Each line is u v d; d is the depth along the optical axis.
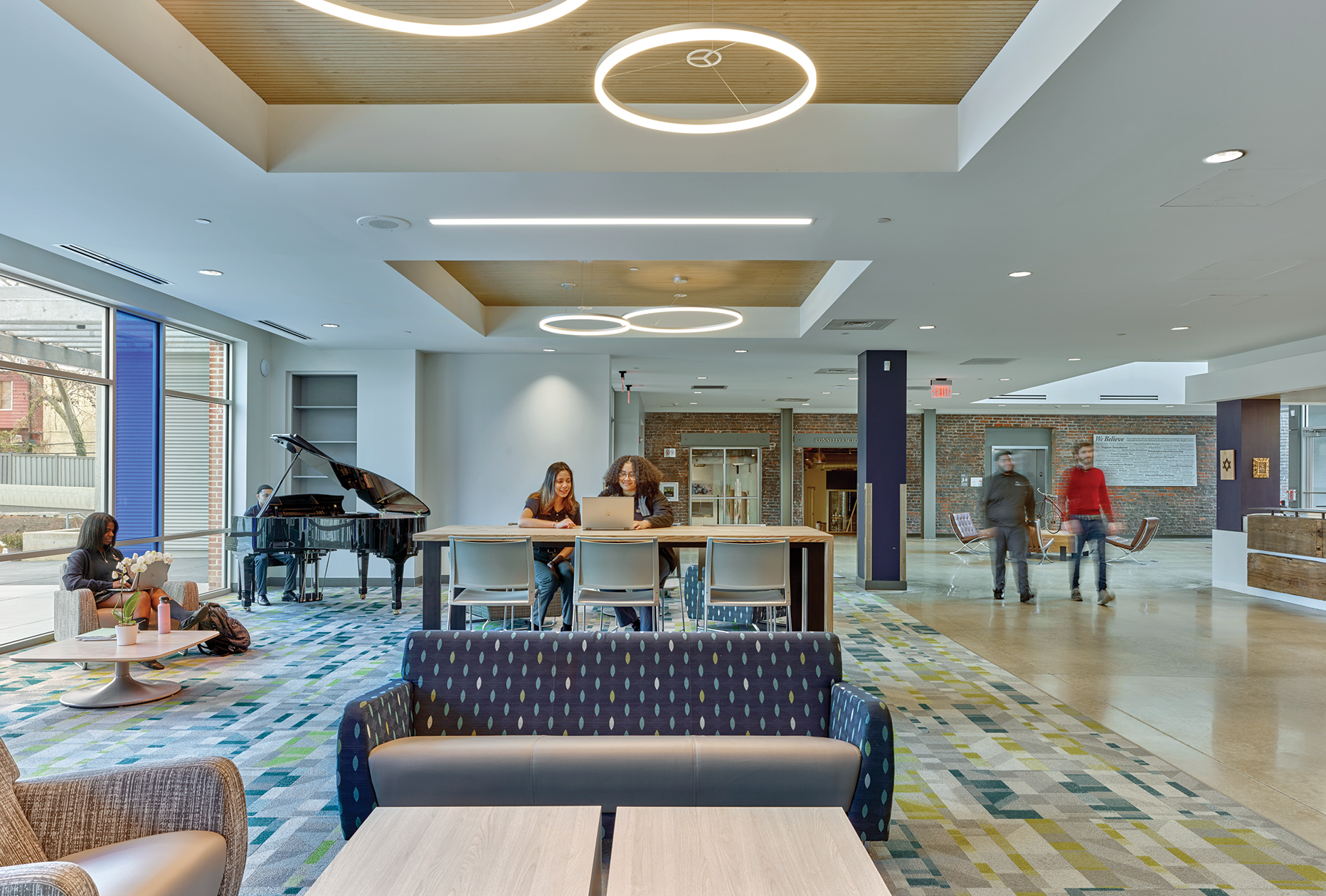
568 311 8.80
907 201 4.26
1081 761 3.68
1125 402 15.34
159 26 3.08
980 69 3.56
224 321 8.36
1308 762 3.67
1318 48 2.74
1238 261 5.43
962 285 6.16
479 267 7.15
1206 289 6.23
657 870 1.79
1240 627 6.93
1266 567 8.62
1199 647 6.13
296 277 5.98
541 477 9.81
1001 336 8.43
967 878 2.58
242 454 8.87
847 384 12.92
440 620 5.47
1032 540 12.34
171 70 3.14
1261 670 5.42
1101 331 8.12
